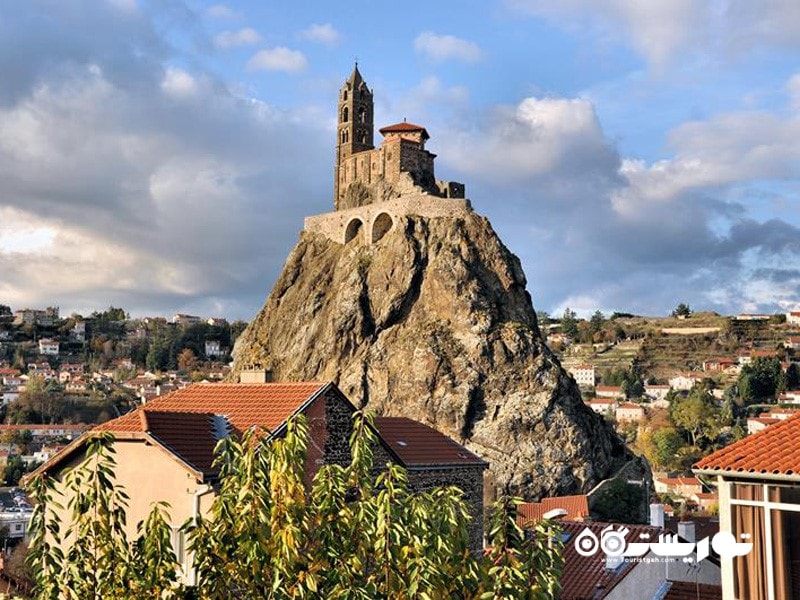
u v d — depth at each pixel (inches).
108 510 831.7
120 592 786.2
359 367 7027.6
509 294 7126.0
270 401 1417.3
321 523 789.9
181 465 1185.4
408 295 7150.6
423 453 1718.8
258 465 803.4
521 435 6412.4
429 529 773.9
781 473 928.9
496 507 825.5
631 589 1405.0
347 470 836.6
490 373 6643.7
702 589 1412.4
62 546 1224.8
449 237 7209.6
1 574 1718.8
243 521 778.8
